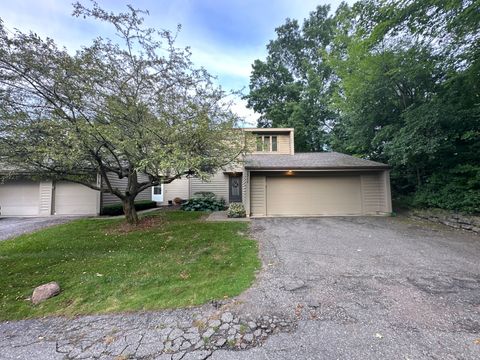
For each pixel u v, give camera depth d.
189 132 5.84
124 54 5.61
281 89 22.00
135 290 3.58
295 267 4.21
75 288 3.68
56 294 3.51
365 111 9.85
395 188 10.55
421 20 6.52
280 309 2.86
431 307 2.79
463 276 3.64
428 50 7.46
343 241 5.82
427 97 8.31
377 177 10.20
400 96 9.06
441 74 7.71
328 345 2.20
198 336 2.42
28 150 5.42
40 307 3.19
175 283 3.77
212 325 2.60
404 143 7.76
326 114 19.45
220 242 5.91
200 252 5.26
